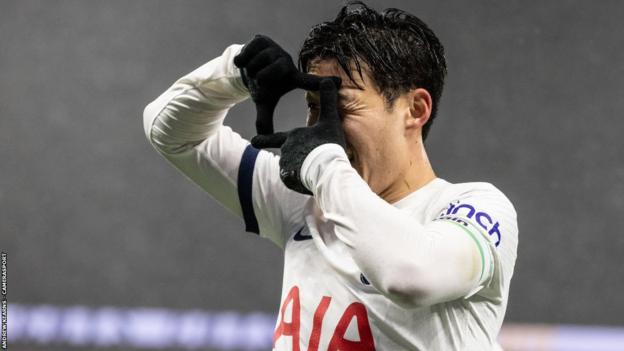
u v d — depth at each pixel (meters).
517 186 18.58
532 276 18.11
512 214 5.18
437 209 5.20
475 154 18.73
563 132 18.58
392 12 5.43
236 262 18.89
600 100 18.58
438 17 19.22
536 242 18.25
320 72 5.21
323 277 5.27
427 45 5.36
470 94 18.91
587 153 18.48
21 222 19.36
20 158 19.66
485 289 5.00
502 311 5.24
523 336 17.69
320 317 5.16
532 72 18.84
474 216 4.90
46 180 19.55
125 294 18.97
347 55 5.12
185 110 5.82
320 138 4.88
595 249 18.11
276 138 5.02
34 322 18.41
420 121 5.35
